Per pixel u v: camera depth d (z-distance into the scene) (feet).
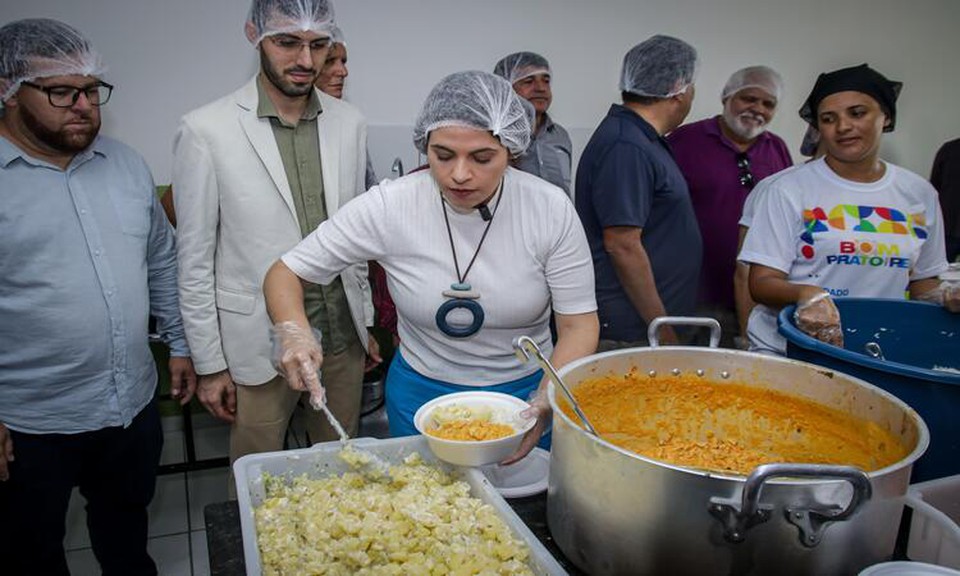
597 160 6.17
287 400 6.00
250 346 5.59
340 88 7.27
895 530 2.39
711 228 8.13
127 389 5.08
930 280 5.12
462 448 3.12
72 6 7.79
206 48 8.38
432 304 4.04
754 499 2.06
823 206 4.89
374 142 9.38
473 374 4.31
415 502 3.06
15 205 4.41
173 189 5.42
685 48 6.30
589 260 4.08
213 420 8.85
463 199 3.65
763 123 8.13
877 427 2.99
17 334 4.59
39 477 4.88
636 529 2.34
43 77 4.19
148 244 5.34
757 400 3.44
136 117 8.34
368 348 6.47
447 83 3.55
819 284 4.98
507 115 3.44
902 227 4.82
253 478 3.22
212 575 2.66
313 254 4.05
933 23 11.53
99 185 4.83
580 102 10.28
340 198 5.83
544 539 2.90
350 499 3.12
